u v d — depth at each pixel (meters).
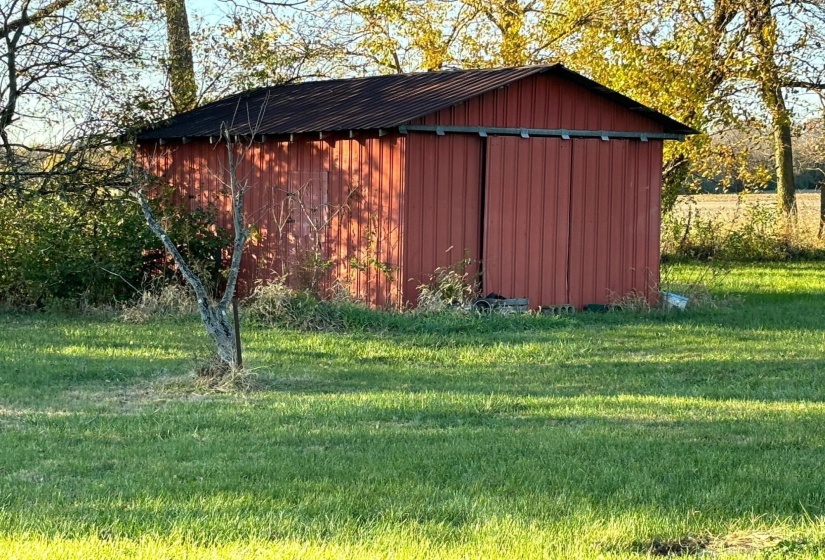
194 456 8.35
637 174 19.12
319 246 17.86
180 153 20.67
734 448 8.69
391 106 17.45
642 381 12.09
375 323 15.67
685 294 19.73
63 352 13.42
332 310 15.80
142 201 11.90
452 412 10.12
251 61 25.06
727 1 26.39
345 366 12.91
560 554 5.98
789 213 31.45
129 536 6.25
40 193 18.41
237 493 7.21
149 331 15.29
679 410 10.27
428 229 16.84
